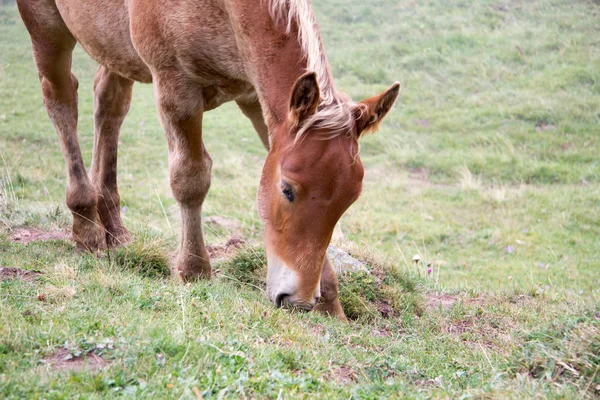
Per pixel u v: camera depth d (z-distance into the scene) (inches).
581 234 386.6
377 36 744.3
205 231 339.6
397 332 180.9
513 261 347.6
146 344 120.6
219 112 620.1
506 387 124.4
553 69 635.5
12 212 260.7
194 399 102.0
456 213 418.0
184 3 170.9
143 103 639.1
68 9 206.7
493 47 688.4
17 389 101.3
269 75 160.7
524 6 775.7
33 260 191.0
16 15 832.9
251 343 134.2
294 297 150.3
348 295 196.4
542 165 482.3
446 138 544.7
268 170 157.6
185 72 178.2
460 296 231.0
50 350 118.0
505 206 426.6
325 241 150.5
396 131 561.9
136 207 386.0
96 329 129.0
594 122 545.3
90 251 218.8
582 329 146.9
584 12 742.5
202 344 123.3
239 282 201.0
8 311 134.0
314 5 828.0
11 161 435.2
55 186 398.3
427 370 142.0
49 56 220.2
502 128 550.6
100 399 101.0
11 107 576.1
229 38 169.9
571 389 123.2
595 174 468.1
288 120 147.4
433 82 639.1
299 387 113.0
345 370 133.1
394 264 226.7
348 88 629.0
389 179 478.0
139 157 492.7
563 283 310.2
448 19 760.3
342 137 145.5
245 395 107.8
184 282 195.8
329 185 145.1
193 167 187.9
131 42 198.2
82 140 526.0
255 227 364.5
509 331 188.1
